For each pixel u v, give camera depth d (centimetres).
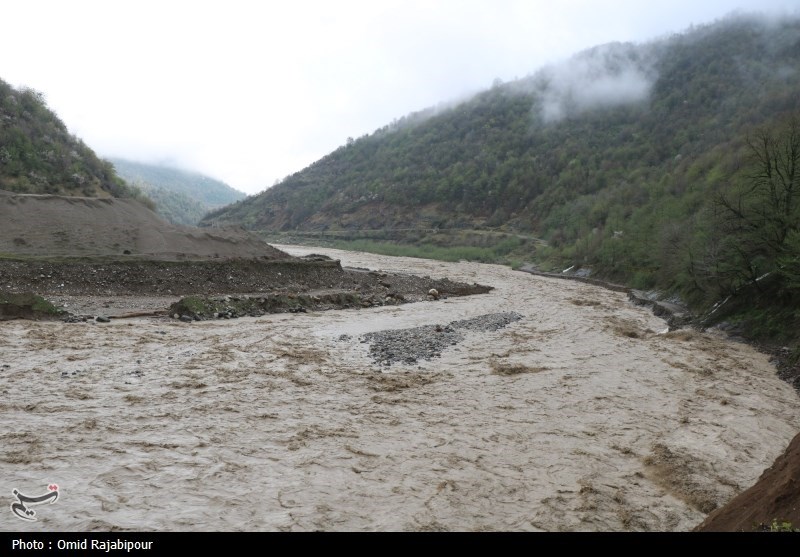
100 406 1164
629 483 930
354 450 1011
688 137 10019
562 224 8519
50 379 1336
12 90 5559
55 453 919
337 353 1802
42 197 3319
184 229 3697
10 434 984
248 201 17262
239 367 1560
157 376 1421
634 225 5419
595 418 1256
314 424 1135
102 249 3122
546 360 1814
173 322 2208
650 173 8806
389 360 1730
